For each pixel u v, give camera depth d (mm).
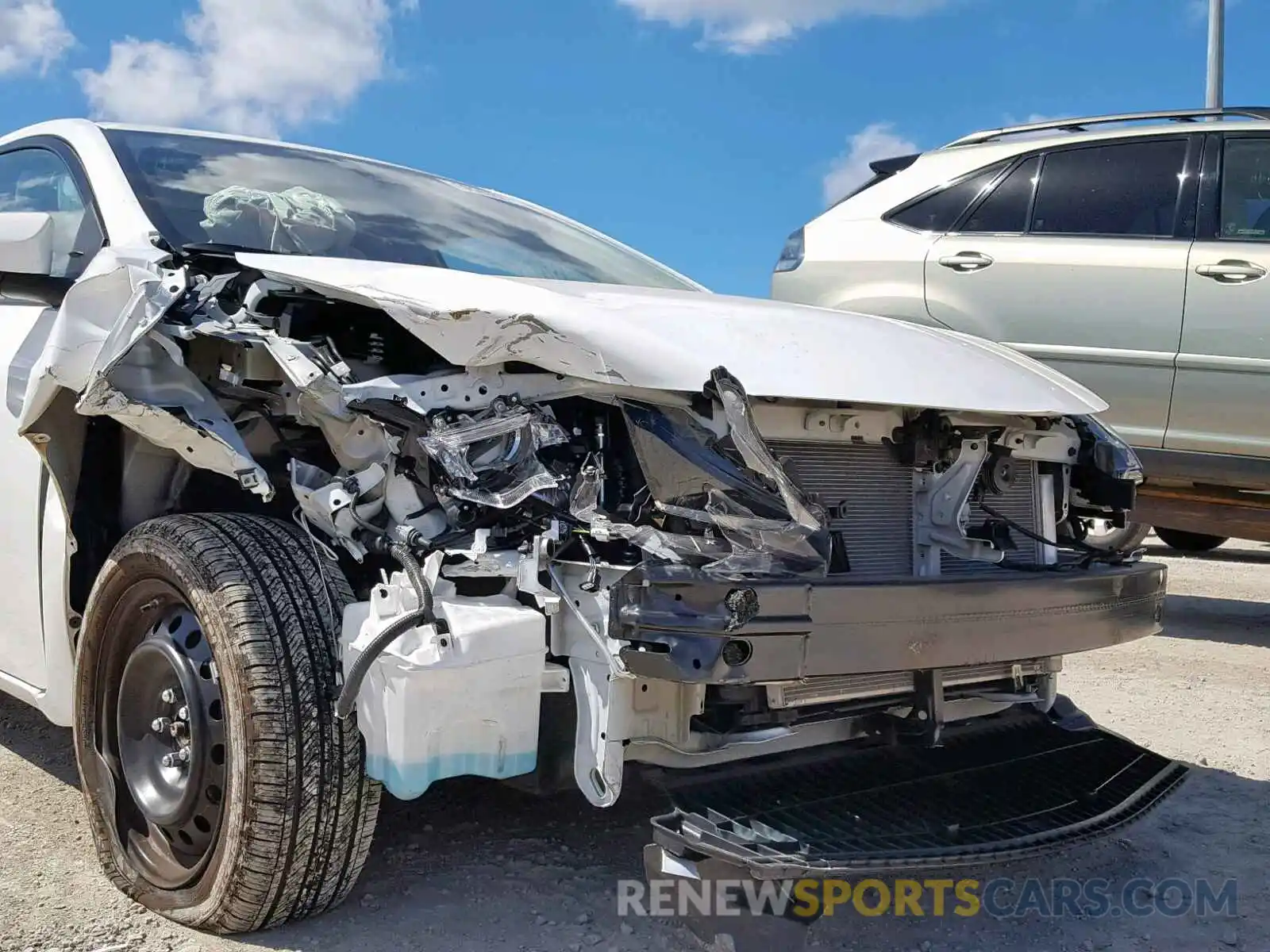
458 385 2391
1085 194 5500
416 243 3445
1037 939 2596
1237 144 5207
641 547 2219
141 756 2678
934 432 2758
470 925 2502
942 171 5918
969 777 2770
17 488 3160
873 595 2254
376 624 2238
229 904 2346
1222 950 2557
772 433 2539
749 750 2523
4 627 3266
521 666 2215
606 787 2207
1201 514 5445
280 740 2273
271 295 2572
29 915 2486
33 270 2932
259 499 2814
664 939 2461
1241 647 5516
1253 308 5012
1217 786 3613
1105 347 5344
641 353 2344
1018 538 3025
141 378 2432
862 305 5902
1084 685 4770
